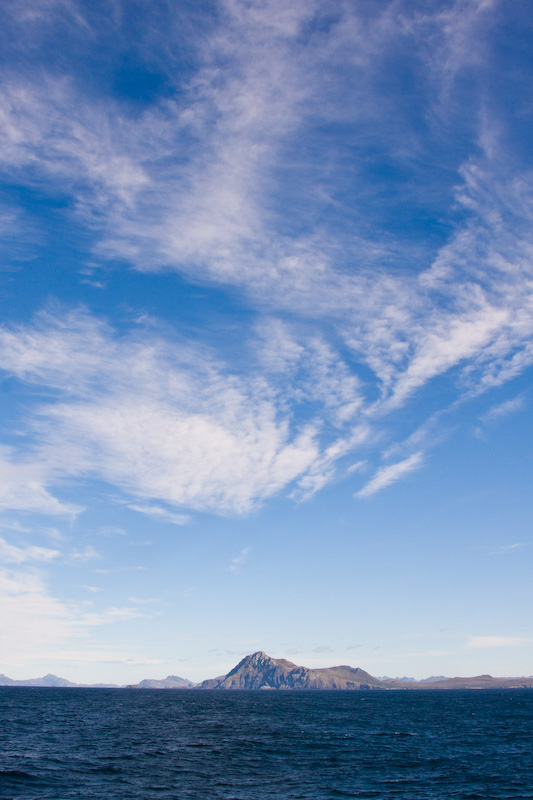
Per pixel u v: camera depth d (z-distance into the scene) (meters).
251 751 73.56
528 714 173.38
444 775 57.06
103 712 156.75
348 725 124.50
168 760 62.97
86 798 41.91
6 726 97.56
